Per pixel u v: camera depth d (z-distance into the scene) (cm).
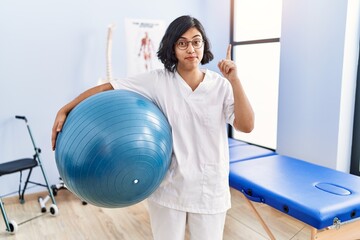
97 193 104
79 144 101
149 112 109
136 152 101
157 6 330
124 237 220
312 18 252
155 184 112
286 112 286
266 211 256
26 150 288
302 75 266
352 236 158
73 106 124
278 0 303
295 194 162
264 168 206
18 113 281
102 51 308
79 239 218
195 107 123
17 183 289
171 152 117
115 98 109
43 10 278
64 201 284
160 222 130
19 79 278
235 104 116
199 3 356
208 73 128
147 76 128
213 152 125
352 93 243
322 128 254
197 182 124
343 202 152
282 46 282
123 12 313
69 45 293
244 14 345
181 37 115
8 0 264
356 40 236
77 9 291
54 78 291
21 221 246
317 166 209
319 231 151
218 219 130
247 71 346
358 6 230
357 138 247
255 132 342
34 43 279
